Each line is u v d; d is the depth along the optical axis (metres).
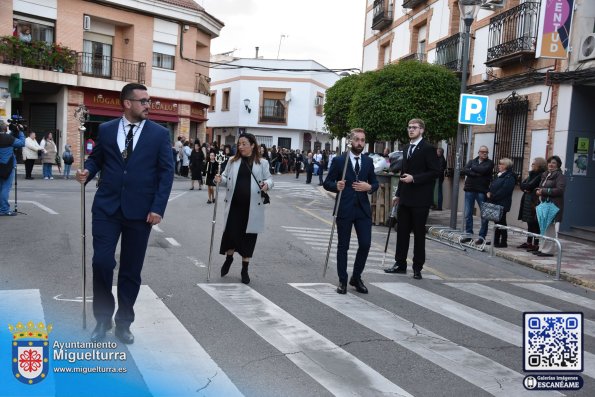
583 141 13.63
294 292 6.91
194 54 31.28
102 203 4.70
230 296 6.50
